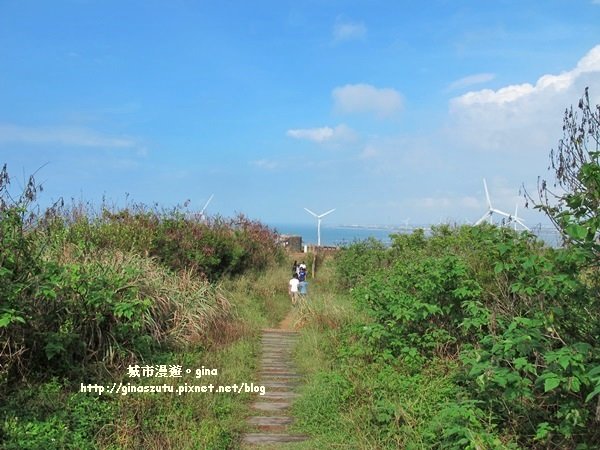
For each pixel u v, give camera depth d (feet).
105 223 42.27
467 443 15.07
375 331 24.04
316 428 19.31
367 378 21.65
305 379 26.09
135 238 41.22
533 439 15.64
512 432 16.21
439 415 17.06
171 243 45.68
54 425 16.61
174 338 28.02
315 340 31.60
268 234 77.87
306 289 58.59
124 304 22.99
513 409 16.60
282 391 24.67
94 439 16.33
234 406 21.33
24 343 20.56
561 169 15.84
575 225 13.16
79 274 23.03
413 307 23.57
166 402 19.22
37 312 20.85
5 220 19.85
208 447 16.61
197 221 54.34
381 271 38.70
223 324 33.71
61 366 21.20
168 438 16.76
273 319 46.93
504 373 15.16
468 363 17.29
